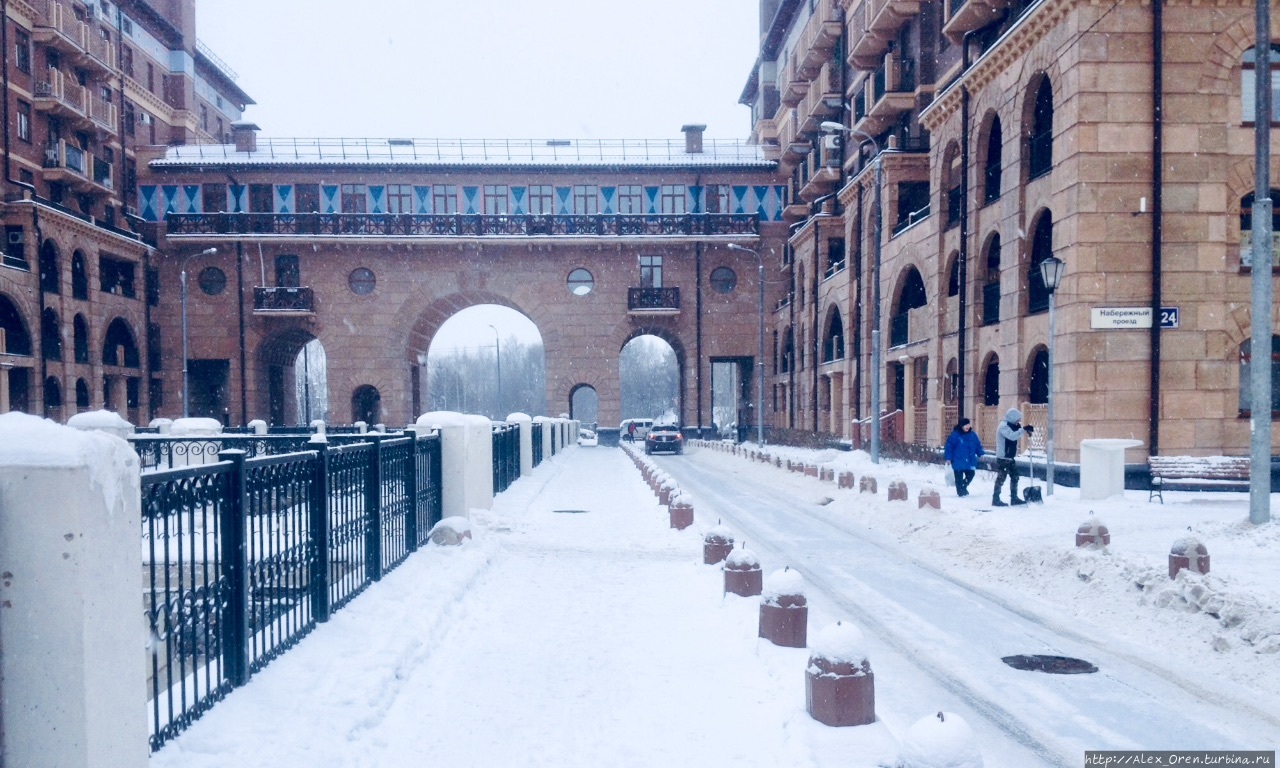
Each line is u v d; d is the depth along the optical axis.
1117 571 8.89
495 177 49.72
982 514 13.60
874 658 7.05
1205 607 7.39
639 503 17.88
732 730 5.22
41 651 3.12
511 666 6.54
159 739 4.18
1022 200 20.86
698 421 50.62
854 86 36.22
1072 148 18.19
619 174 50.31
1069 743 5.22
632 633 7.54
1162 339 17.91
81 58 40.84
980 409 23.61
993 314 23.06
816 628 7.90
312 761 4.30
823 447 38.25
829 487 20.16
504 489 19.20
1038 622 8.27
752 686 6.03
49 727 3.12
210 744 4.30
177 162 47.62
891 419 31.59
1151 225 17.97
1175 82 17.97
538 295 49.97
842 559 11.87
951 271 26.12
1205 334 17.89
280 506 6.01
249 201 48.47
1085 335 18.02
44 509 3.12
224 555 5.10
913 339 28.98
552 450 35.72
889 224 30.97
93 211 43.03
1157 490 16.02
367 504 8.39
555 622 7.95
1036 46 19.91
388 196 49.16
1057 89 18.92
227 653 5.09
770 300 50.78
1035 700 6.00
